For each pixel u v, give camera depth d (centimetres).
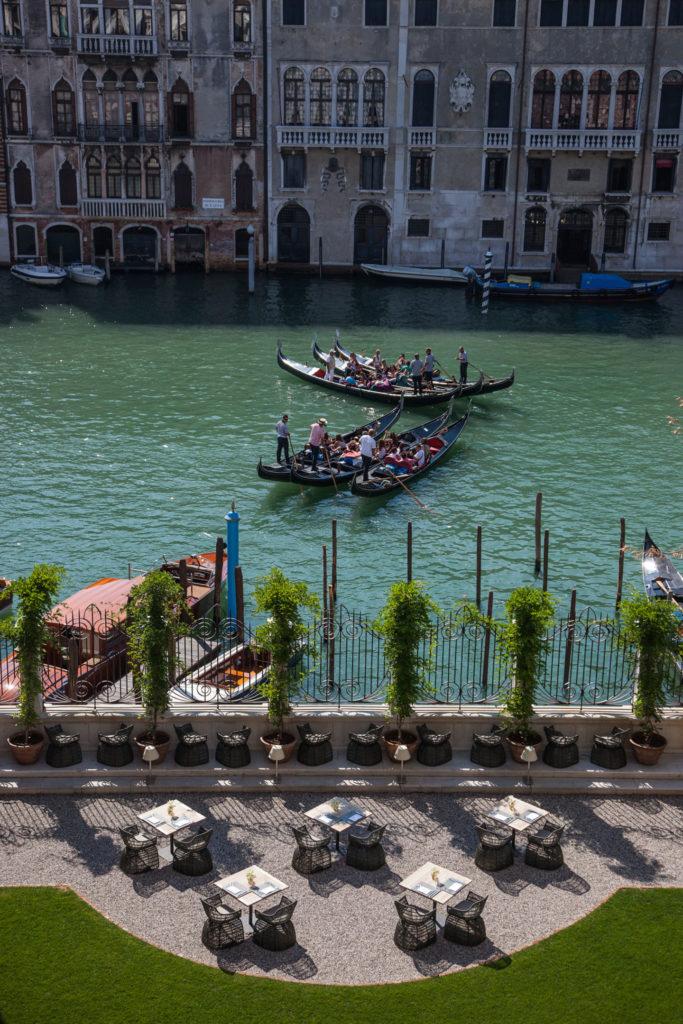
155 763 1554
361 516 2888
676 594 2348
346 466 3139
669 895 1316
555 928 1255
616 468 3278
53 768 1541
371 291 5797
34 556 2577
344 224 6141
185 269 6288
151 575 1561
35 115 5878
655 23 5656
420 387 3912
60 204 6041
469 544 2722
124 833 1336
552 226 6038
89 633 1884
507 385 3909
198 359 4397
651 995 1157
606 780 1559
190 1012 1124
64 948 1209
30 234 6088
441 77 5809
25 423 3575
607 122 5834
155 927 1246
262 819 1464
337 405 3869
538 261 6106
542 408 3869
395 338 4775
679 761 1596
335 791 1532
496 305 5516
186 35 5794
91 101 5875
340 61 5812
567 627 1920
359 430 3444
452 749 1614
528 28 5703
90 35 5716
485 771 1558
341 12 5744
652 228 6009
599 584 2509
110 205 6050
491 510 2942
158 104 5894
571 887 1330
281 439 3102
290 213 6178
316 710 1622
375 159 6025
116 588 2103
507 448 3447
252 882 1258
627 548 2625
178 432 3534
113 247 6159
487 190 6009
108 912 1269
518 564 2614
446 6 5697
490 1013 1129
